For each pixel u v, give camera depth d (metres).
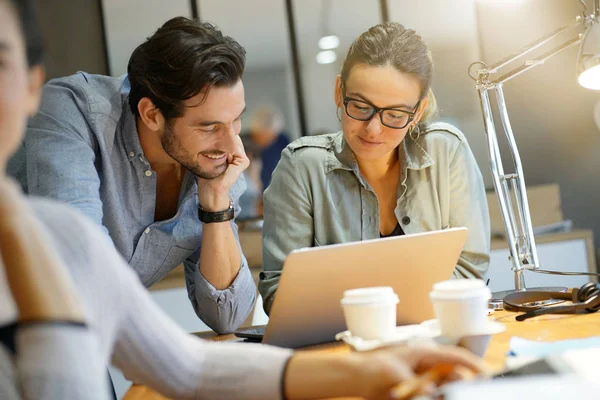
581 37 1.70
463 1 4.93
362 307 1.12
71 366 0.61
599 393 0.57
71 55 4.89
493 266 3.42
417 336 1.10
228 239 1.73
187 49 1.52
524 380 0.61
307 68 5.15
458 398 0.58
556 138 4.94
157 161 1.73
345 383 0.84
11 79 0.65
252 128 5.17
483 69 1.76
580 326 1.28
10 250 0.63
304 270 1.18
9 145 0.66
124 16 4.91
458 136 1.88
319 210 1.82
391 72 1.61
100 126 1.65
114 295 0.80
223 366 0.89
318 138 1.89
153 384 0.88
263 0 5.08
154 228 1.78
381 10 5.02
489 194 3.99
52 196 1.53
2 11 0.66
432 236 1.26
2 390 0.60
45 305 0.62
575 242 3.57
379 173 1.84
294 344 1.31
